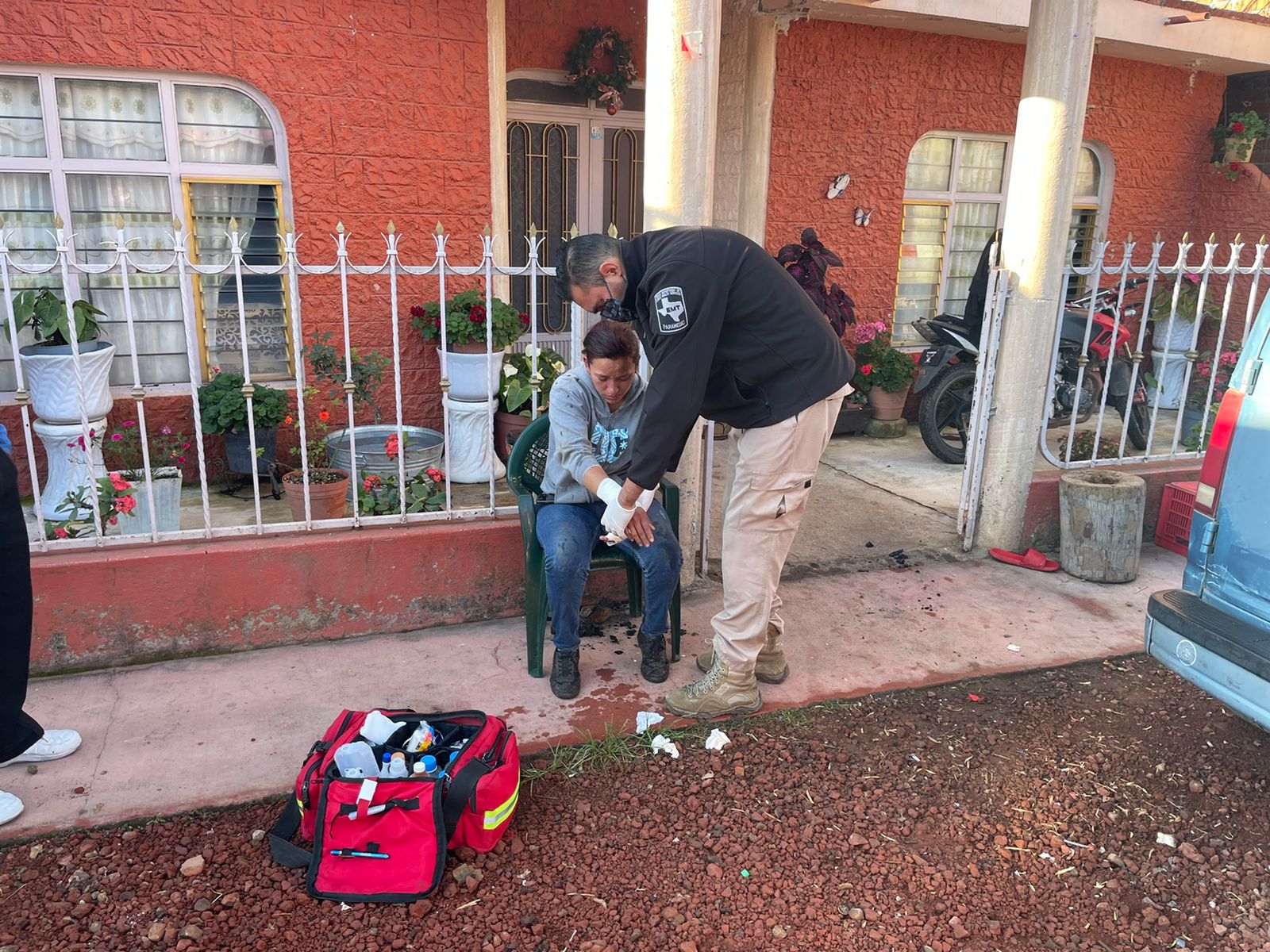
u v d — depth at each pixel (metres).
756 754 2.89
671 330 2.47
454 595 3.68
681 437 2.59
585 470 3.00
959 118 7.24
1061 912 2.29
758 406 2.78
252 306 5.14
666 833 2.53
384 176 5.06
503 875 2.35
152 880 2.29
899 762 2.88
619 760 2.83
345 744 2.41
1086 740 3.05
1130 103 7.82
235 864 2.36
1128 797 2.76
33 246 4.72
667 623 3.33
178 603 3.31
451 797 2.32
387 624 3.61
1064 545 4.45
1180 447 6.27
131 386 4.97
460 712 2.61
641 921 2.21
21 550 2.45
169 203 4.88
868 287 7.25
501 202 5.36
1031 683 3.41
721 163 6.57
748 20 6.05
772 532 2.90
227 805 2.55
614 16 6.39
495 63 5.14
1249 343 2.72
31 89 4.54
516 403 4.59
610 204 6.88
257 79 4.72
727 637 3.02
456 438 5.02
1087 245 8.20
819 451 2.84
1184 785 2.83
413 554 3.57
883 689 3.31
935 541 4.83
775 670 3.31
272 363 5.25
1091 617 3.98
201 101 4.79
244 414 4.63
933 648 3.64
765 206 6.43
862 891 2.33
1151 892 2.38
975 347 6.03
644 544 2.80
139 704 3.05
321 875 2.26
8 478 2.41
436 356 5.38
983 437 4.58
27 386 4.30
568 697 3.18
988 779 2.82
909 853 2.48
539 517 3.20
